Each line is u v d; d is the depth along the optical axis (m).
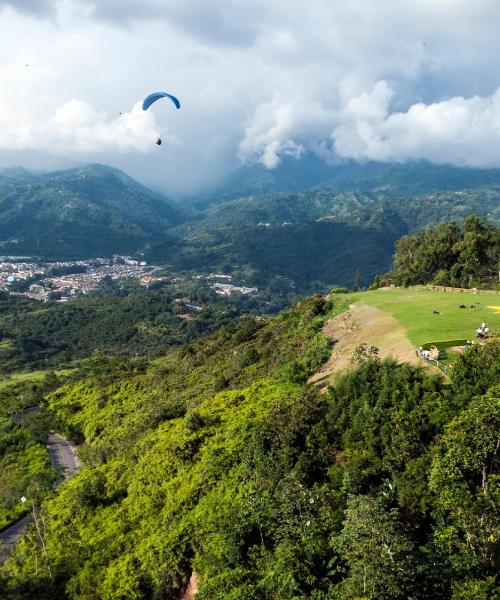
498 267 75.19
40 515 40.16
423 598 16.06
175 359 75.50
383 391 27.30
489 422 17.80
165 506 30.45
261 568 20.86
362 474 22.86
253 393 40.53
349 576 17.64
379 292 64.62
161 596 24.55
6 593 29.91
